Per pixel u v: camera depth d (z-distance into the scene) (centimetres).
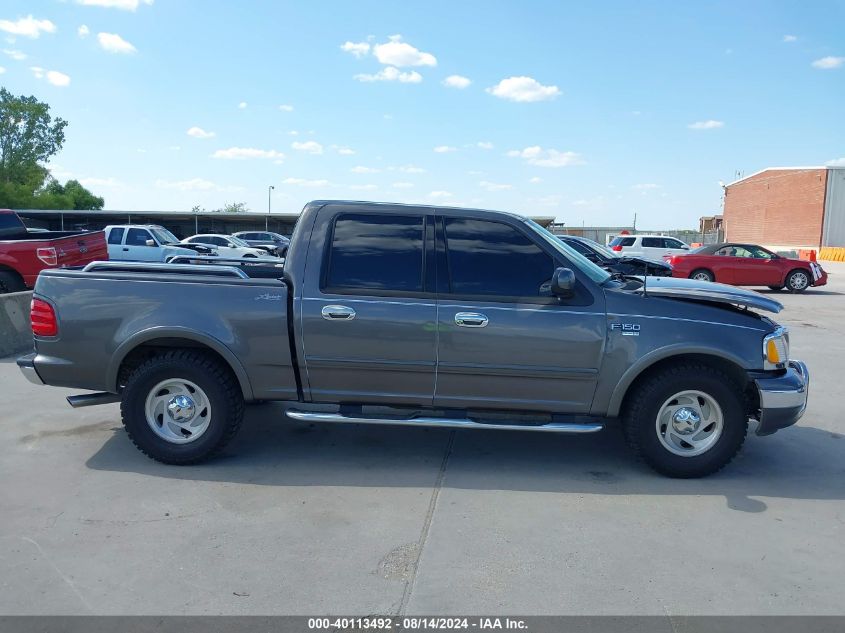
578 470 490
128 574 332
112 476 463
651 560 354
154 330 467
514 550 362
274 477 466
